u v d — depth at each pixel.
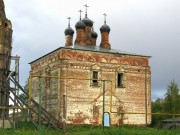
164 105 69.06
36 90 47.41
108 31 48.47
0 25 39.31
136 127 41.53
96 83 41.69
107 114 41.47
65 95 39.97
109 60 42.78
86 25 49.31
